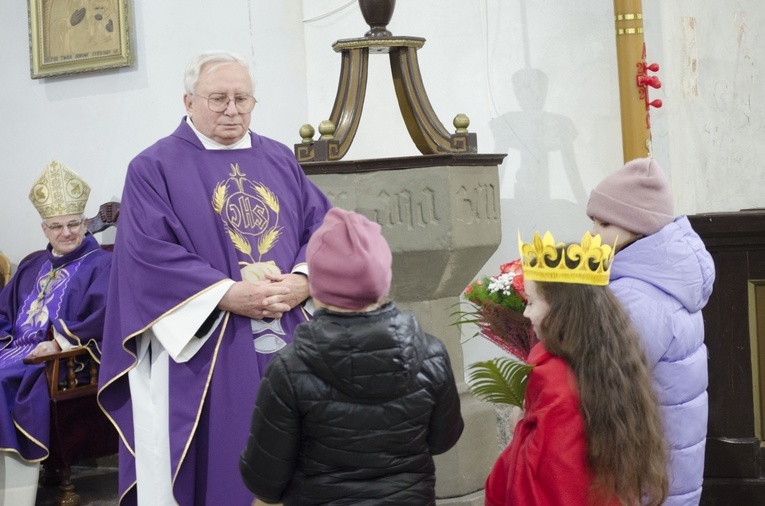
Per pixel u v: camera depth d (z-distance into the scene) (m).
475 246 3.99
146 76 5.52
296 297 3.34
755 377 3.44
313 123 5.08
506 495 2.25
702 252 2.58
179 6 5.44
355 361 2.04
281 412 2.10
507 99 4.70
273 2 5.29
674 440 2.45
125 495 3.42
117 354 3.38
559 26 4.61
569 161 4.61
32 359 4.47
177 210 3.34
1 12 5.89
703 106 4.89
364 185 3.90
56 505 4.70
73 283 4.96
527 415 2.22
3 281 5.64
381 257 2.12
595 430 2.12
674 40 4.59
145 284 3.25
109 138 5.64
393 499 2.11
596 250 2.22
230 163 3.46
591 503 2.12
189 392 3.27
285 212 3.50
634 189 2.54
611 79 4.53
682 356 2.47
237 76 3.41
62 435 4.62
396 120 4.89
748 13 5.29
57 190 4.98
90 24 5.59
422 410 2.13
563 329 2.21
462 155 3.86
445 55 4.80
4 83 5.91
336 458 2.10
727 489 3.45
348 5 4.98
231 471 3.26
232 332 3.30
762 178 5.22
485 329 2.87
